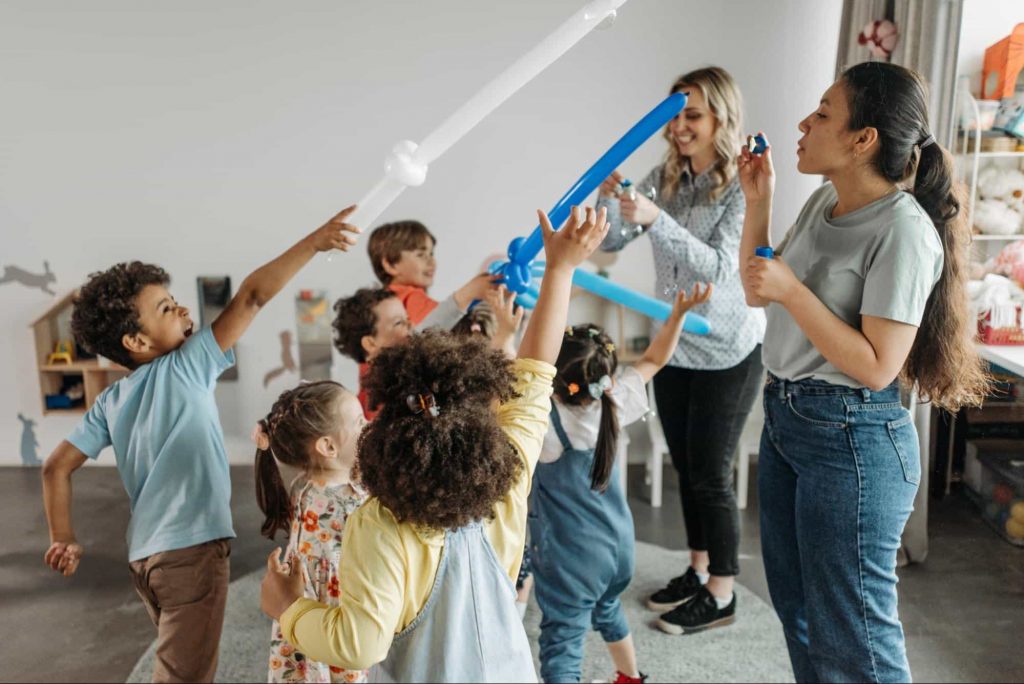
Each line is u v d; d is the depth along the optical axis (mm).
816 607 959
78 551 1023
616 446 1110
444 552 678
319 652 659
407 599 672
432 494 638
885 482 892
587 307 1915
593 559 1113
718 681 1295
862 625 931
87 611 1154
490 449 660
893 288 799
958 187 849
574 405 1096
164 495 999
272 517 1146
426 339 705
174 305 982
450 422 647
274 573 803
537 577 1141
